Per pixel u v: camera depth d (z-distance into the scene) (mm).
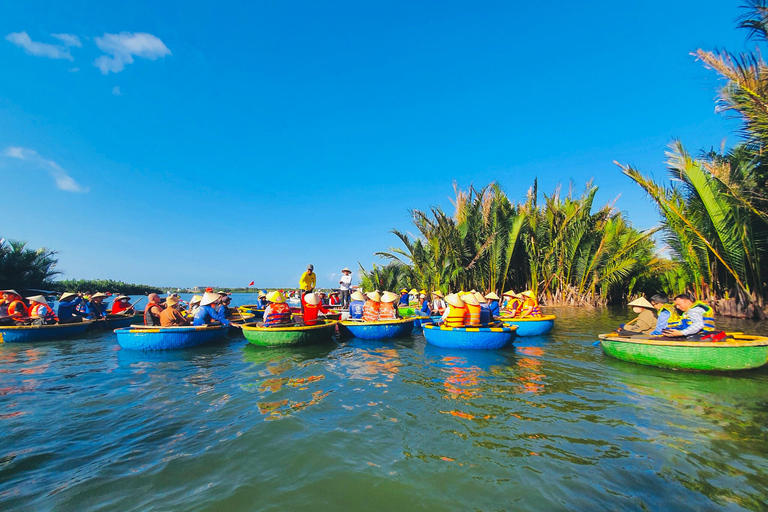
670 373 6797
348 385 6438
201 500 3178
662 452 3869
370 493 3256
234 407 5402
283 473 3592
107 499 3205
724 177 12492
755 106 10586
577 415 4895
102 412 5246
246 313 16406
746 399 5375
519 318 11586
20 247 29156
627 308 21422
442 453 3938
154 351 9680
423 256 23078
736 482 3314
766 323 12406
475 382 6504
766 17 9906
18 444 4254
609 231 20656
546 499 3135
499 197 22062
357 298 12430
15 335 11180
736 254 13445
